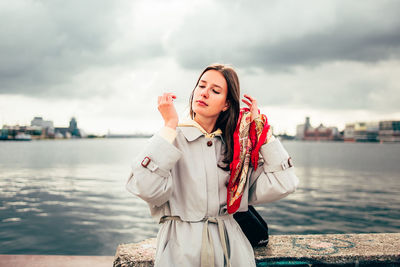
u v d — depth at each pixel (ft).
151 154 4.81
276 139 5.74
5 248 31.89
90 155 231.91
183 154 5.43
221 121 5.88
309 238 7.99
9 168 128.77
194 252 5.08
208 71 5.66
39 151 298.76
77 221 42.63
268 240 7.47
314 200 62.18
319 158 226.99
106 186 77.10
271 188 5.63
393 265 7.00
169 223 5.49
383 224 42.63
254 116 5.70
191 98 6.10
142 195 4.78
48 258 8.59
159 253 5.19
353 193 71.15
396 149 484.74
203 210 5.35
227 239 5.47
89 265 8.22
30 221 42.68
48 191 69.41
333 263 6.84
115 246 32.24
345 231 38.68
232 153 5.62
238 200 5.40
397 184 87.51
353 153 323.16
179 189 5.48
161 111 5.18
